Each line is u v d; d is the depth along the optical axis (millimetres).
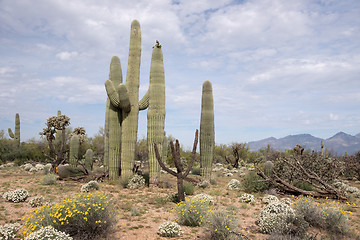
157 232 6594
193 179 17125
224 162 37781
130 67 15727
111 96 15227
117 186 14062
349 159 20844
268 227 6633
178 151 10023
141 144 32938
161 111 14508
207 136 15781
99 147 32812
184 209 7551
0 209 8453
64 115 19953
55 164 19406
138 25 16188
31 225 5344
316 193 11953
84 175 16953
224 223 6176
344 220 6855
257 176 14211
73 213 5641
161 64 14930
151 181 14211
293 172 13773
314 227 7121
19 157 29859
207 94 15984
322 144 26297
